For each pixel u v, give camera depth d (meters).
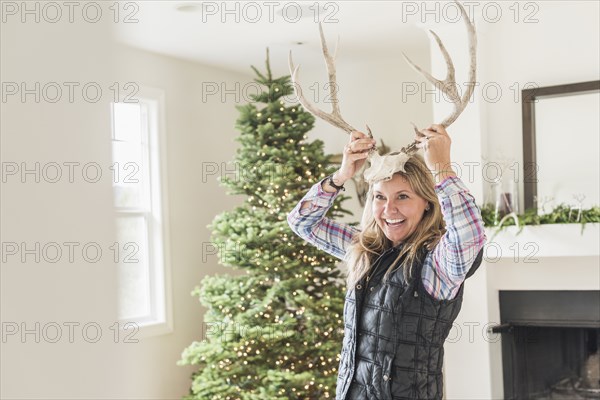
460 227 1.68
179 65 5.14
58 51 0.23
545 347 4.41
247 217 4.52
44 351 0.22
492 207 4.30
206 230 5.32
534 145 4.25
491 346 4.30
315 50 5.06
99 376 0.24
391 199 1.87
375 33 4.66
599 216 3.93
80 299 0.23
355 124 5.59
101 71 0.24
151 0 3.81
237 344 4.31
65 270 0.23
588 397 4.32
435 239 1.88
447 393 4.36
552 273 4.29
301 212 2.09
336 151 5.69
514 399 4.42
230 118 5.58
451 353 4.34
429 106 5.27
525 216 4.09
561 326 4.29
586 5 4.17
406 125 5.37
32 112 0.23
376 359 1.83
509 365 4.43
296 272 4.44
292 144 4.54
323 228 2.15
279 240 4.48
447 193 1.68
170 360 4.96
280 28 4.47
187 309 5.12
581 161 4.14
